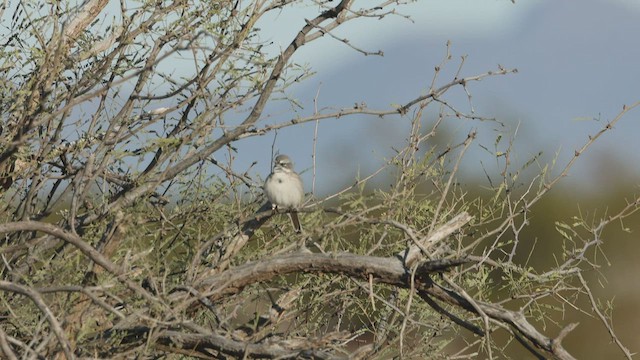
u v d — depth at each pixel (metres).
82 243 9.77
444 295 10.43
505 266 10.96
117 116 12.22
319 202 11.94
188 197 12.20
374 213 12.08
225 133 11.73
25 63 12.23
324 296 11.76
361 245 11.76
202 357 10.70
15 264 12.02
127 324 10.25
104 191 11.89
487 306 10.31
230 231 11.86
